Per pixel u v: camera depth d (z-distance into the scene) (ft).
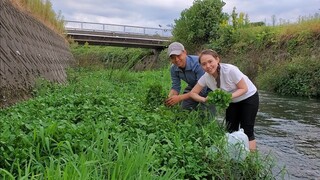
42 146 12.37
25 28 39.96
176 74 21.89
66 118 17.30
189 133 16.44
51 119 16.22
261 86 63.16
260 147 22.16
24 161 11.16
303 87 51.57
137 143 12.98
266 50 76.38
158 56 135.64
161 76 54.70
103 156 11.69
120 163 10.53
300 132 26.66
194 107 21.53
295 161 19.17
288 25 76.48
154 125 16.15
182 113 19.15
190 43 119.44
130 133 14.96
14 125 14.34
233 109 18.83
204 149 14.56
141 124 16.02
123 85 39.29
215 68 17.21
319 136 25.40
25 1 51.37
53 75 43.11
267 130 27.35
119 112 18.13
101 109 18.44
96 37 137.59
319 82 49.60
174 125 16.66
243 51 86.84
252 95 17.97
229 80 17.47
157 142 14.35
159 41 140.36
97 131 13.71
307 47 62.18
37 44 43.70
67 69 61.05
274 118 32.63
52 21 75.05
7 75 25.44
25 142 12.17
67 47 90.33
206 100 16.80
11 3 38.45
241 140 15.74
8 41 29.53
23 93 27.22
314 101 45.11
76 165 10.50
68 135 13.14
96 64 71.36
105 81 40.52
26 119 15.99
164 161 13.11
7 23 31.68
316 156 20.27
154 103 21.26
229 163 14.01
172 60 20.71
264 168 14.90
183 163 13.34
